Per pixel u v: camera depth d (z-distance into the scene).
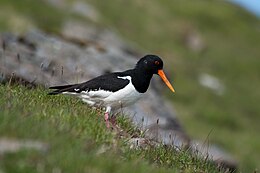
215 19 75.56
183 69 58.09
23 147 8.92
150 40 61.50
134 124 14.63
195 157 13.03
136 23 63.59
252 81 62.91
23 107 10.92
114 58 31.33
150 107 25.42
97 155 9.55
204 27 72.12
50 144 9.30
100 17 57.56
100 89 13.23
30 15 47.19
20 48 25.14
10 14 43.22
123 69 30.02
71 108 12.42
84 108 13.38
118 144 10.79
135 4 68.12
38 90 14.39
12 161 8.63
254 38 76.25
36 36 29.34
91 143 10.09
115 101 13.39
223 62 64.69
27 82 18.42
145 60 13.62
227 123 45.41
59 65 24.89
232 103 53.59
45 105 11.98
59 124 10.31
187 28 68.06
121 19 62.09
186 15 72.56
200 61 62.62
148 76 13.70
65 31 43.81
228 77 61.62
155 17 67.50
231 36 73.56
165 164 11.61
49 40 29.48
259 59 70.19
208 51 66.00
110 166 9.16
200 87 53.88
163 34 64.62
